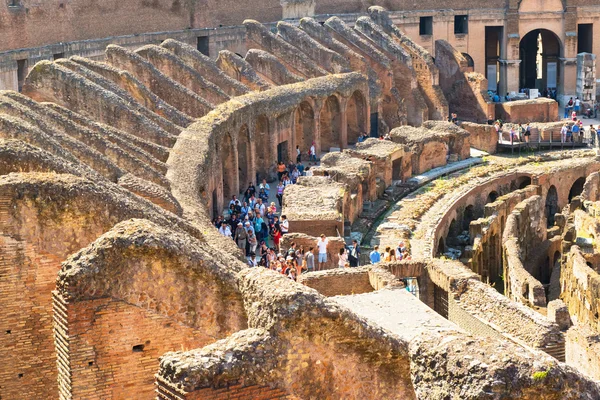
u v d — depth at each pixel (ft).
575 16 320.29
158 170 139.03
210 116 183.93
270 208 175.01
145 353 67.31
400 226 183.21
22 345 77.10
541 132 262.26
